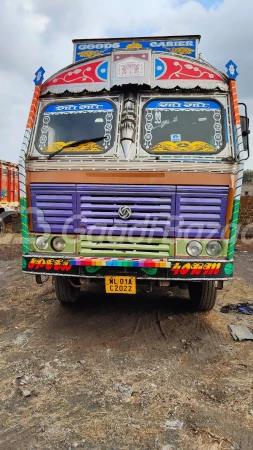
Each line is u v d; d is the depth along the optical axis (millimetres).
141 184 4352
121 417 3027
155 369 3832
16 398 3316
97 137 4637
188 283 5383
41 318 5301
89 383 3557
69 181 4445
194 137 4555
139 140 4551
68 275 4398
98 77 4855
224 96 4730
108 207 4402
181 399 3281
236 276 8164
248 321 5234
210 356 4129
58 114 4855
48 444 2719
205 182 4301
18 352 4219
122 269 4340
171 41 5430
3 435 2826
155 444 2709
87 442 2736
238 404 3209
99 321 5160
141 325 5016
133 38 5484
